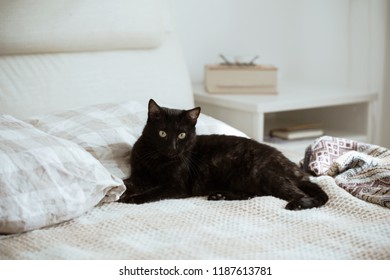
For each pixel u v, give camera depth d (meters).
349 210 1.57
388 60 3.09
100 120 1.94
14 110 2.12
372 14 3.02
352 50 3.16
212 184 1.92
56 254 1.28
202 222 1.50
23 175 1.46
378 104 3.09
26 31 2.14
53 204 1.47
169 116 1.86
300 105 2.62
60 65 2.27
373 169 1.79
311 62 3.42
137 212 1.58
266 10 3.26
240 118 2.62
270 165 1.79
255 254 1.27
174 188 1.82
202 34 3.08
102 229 1.45
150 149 1.87
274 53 3.35
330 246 1.33
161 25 2.52
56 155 1.56
